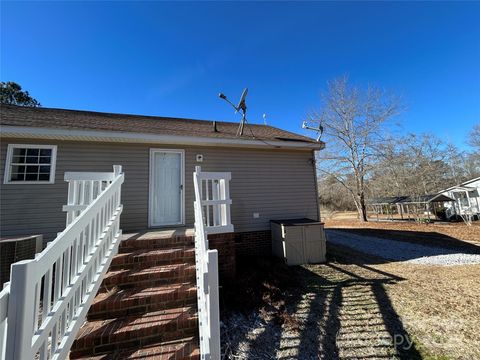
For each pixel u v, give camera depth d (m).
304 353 2.66
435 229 13.17
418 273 5.40
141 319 2.54
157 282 3.15
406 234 12.02
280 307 3.72
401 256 7.25
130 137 5.52
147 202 5.84
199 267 2.89
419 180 26.59
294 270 5.61
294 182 7.35
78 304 2.29
